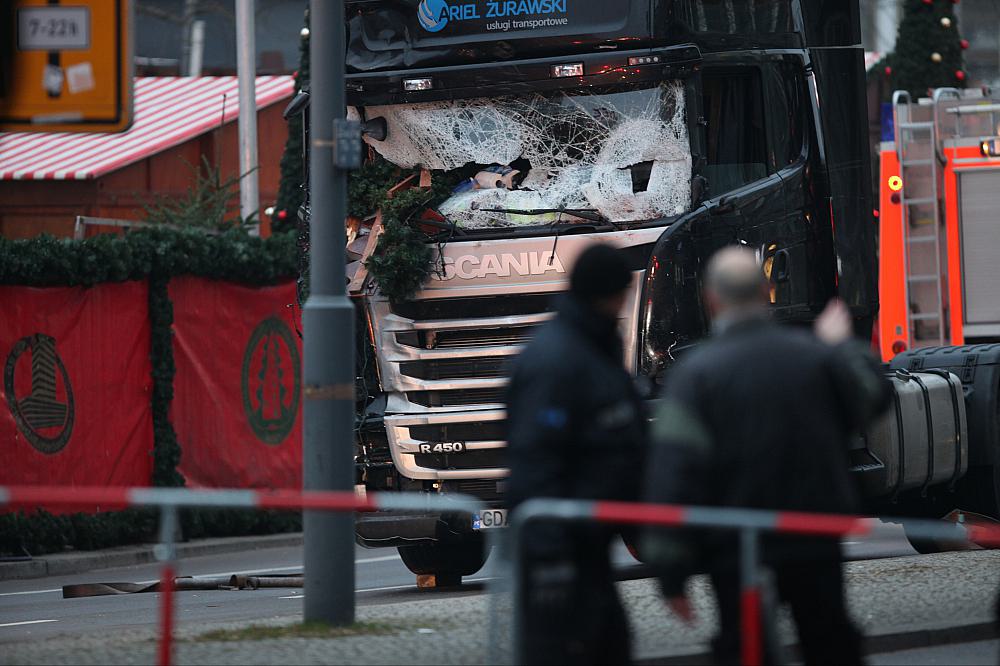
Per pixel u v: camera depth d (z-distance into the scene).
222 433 69.88
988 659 29.61
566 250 40.88
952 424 47.69
